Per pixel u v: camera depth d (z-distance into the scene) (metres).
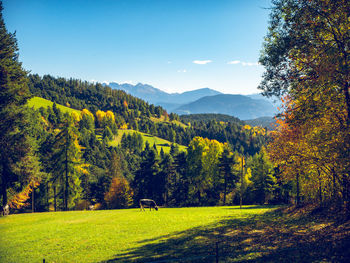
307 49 14.66
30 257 15.66
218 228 20.53
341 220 15.70
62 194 46.25
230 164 56.78
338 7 13.13
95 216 30.48
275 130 22.52
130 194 64.75
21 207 55.16
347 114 14.85
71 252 16.39
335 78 12.96
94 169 91.25
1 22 30.16
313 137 17.02
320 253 11.05
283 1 14.64
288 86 15.88
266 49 16.59
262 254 12.30
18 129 33.09
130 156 138.00
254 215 25.73
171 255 14.23
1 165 30.52
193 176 58.59
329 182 20.91
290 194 57.59
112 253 15.68
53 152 45.44
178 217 27.89
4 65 28.91
